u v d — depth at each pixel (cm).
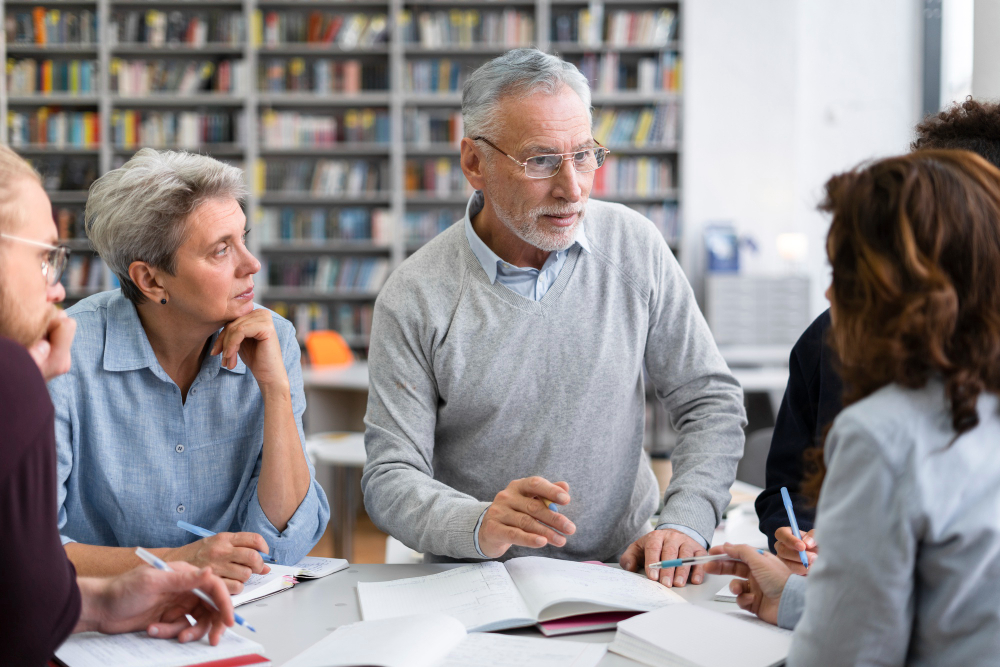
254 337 134
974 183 75
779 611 100
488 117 138
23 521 84
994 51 198
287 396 138
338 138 630
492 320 146
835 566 74
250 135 619
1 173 90
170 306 131
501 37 621
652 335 156
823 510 77
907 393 74
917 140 122
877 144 650
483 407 147
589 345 148
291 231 631
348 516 347
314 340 513
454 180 630
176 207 123
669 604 110
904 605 73
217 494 141
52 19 618
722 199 653
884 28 646
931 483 71
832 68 653
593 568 126
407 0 628
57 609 87
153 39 618
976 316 72
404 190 631
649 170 630
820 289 653
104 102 615
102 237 127
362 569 134
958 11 583
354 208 649
